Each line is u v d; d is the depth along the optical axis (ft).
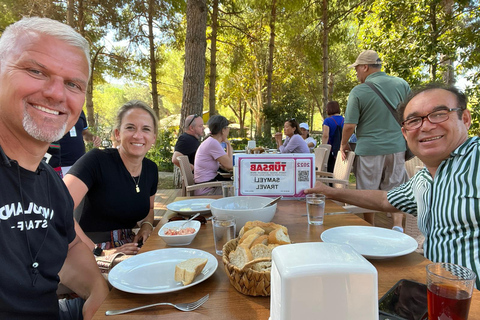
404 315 2.51
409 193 5.27
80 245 4.50
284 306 1.84
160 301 2.82
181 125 21.25
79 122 14.07
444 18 23.13
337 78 71.51
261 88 75.31
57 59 3.19
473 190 3.94
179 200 6.73
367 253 3.54
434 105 4.21
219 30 44.45
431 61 23.30
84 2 34.88
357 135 11.32
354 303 1.82
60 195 3.93
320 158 16.61
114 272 3.34
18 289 3.15
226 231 3.90
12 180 3.20
